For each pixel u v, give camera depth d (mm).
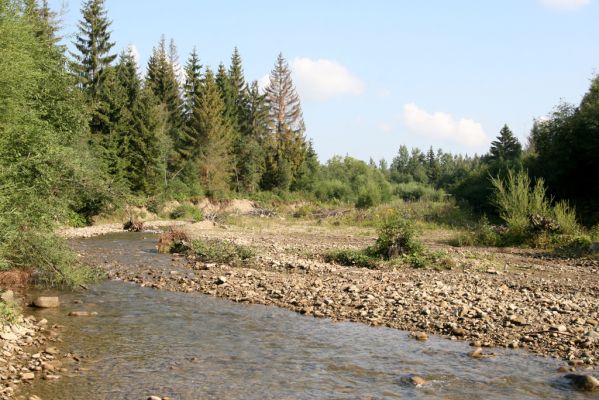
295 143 69312
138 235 27578
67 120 14148
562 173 30609
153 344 8648
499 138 75500
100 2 49125
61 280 13266
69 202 12641
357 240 24375
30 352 8062
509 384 6750
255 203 55281
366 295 11922
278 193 61281
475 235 23219
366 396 6410
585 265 16953
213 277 14703
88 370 7352
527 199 24203
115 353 8156
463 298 11430
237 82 70938
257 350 8312
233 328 9656
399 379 6980
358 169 77250
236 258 17203
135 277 14953
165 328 9648
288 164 64500
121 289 13344
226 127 62469
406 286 12852
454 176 90625
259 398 6367
